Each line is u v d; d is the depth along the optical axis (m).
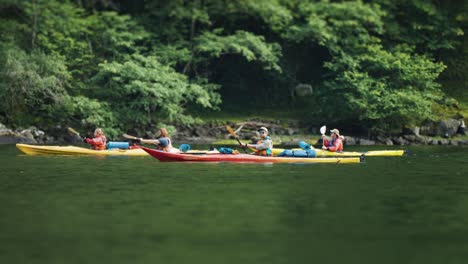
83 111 110.19
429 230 27.27
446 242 25.08
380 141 112.69
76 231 26.72
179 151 66.12
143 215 30.31
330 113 121.88
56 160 62.97
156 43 133.00
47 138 109.06
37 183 43.06
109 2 137.00
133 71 111.69
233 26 141.38
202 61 135.75
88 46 124.00
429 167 57.78
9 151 77.25
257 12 129.38
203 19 126.62
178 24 134.38
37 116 115.75
